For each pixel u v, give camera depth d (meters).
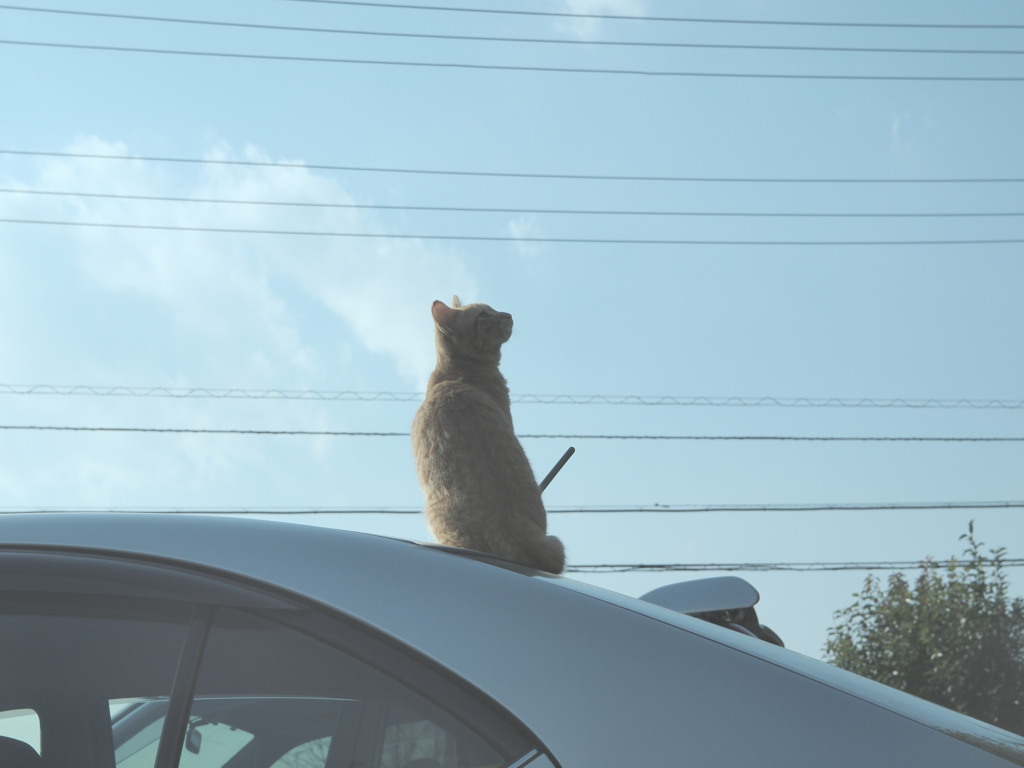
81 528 1.75
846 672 1.82
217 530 1.74
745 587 3.17
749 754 1.45
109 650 1.63
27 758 1.60
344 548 1.71
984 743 1.60
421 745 1.47
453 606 1.60
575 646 1.57
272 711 1.54
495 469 5.25
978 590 12.25
